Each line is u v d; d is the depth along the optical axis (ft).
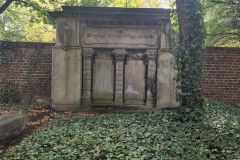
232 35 50.06
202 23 27.68
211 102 38.93
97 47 38.09
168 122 26.76
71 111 37.06
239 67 43.24
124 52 38.34
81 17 37.40
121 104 38.55
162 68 37.88
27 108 38.47
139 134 23.03
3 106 39.75
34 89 43.24
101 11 36.70
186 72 27.45
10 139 23.82
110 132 24.17
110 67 38.99
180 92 28.32
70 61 37.47
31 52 43.27
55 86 37.45
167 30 37.68
